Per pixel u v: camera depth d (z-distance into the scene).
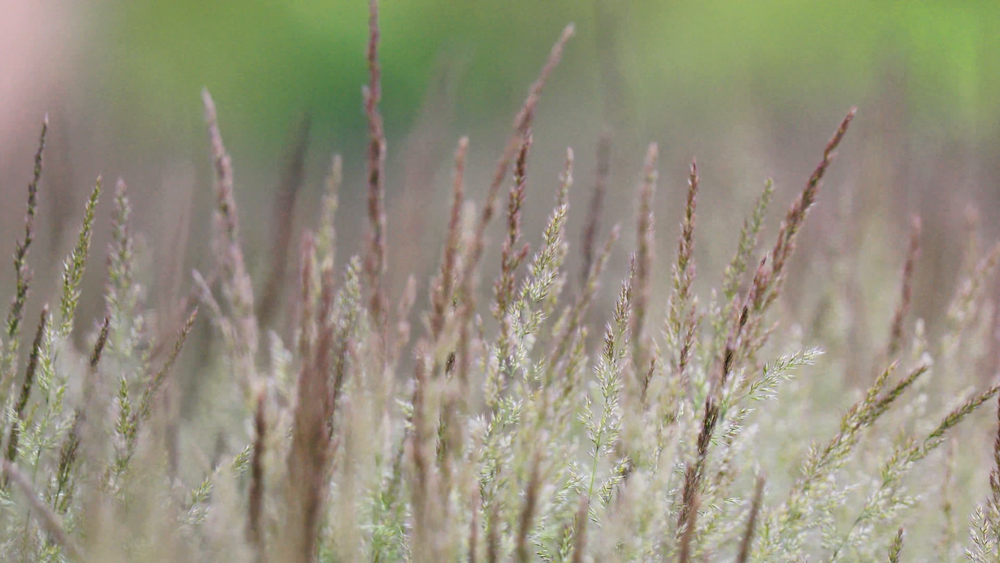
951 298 3.71
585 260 3.47
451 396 3.25
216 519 3.23
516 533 3.27
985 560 3.33
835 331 3.66
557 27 11.23
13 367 3.35
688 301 3.34
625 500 3.26
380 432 3.28
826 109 8.45
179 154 4.33
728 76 10.62
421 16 12.76
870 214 3.84
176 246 3.46
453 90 3.74
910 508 3.41
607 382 3.32
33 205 3.36
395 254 3.56
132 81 11.14
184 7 12.00
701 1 12.13
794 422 3.49
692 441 3.31
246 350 3.25
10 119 6.27
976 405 3.32
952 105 6.55
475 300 3.27
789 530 3.32
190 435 3.46
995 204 4.45
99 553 3.24
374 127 3.27
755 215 3.35
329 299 3.24
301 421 3.21
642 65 11.05
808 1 11.15
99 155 4.36
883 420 3.49
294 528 3.20
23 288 3.36
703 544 3.29
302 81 12.62
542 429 3.27
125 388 3.33
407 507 3.29
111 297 3.38
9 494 3.33
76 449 3.34
